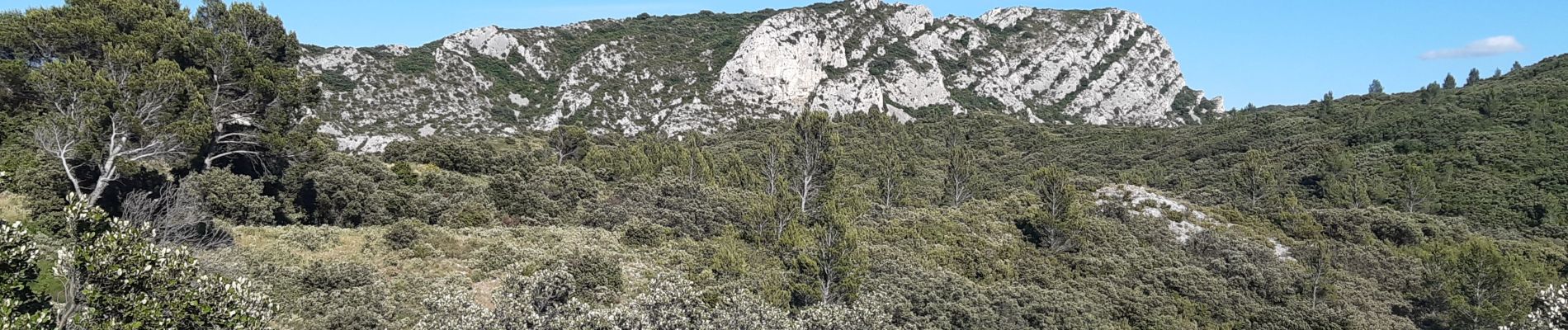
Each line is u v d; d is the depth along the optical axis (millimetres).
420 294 26609
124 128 27828
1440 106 83000
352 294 24484
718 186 59625
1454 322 36875
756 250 41125
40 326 11469
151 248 12617
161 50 31406
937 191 67250
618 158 68312
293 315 22203
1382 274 45219
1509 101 80938
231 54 32406
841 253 32312
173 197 28781
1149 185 75000
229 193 32469
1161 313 36438
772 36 142375
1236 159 80125
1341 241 51688
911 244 43531
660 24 175625
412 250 32406
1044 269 41688
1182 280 40469
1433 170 65250
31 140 31281
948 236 45594
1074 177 73062
